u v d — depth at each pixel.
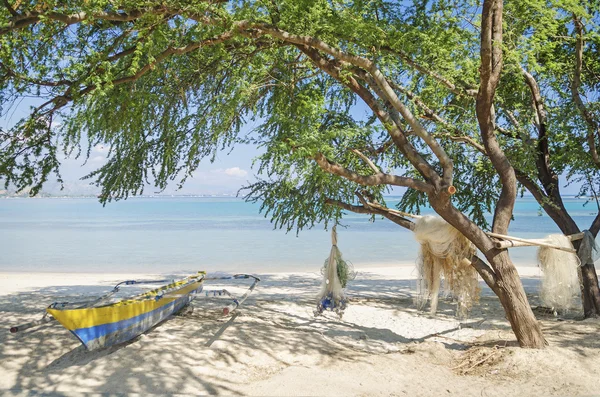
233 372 6.90
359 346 8.67
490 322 10.45
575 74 10.23
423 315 11.23
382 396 6.15
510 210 8.20
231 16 6.78
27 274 19.62
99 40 7.48
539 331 7.80
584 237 9.84
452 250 8.01
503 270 7.83
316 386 6.35
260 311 11.11
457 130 9.73
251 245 31.08
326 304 9.48
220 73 8.85
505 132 10.45
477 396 6.18
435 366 7.42
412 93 9.45
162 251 27.84
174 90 8.64
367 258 25.25
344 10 7.80
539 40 8.46
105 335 7.23
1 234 39.28
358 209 8.95
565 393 6.13
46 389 6.17
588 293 10.27
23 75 7.00
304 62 8.92
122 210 94.00
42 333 8.46
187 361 7.14
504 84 10.59
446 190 7.30
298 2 6.83
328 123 9.69
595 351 7.58
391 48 8.07
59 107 7.31
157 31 6.46
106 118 7.62
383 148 9.87
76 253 26.91
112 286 15.78
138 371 6.72
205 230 43.53
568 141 10.02
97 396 5.96
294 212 9.84
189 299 10.24
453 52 8.60
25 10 6.05
